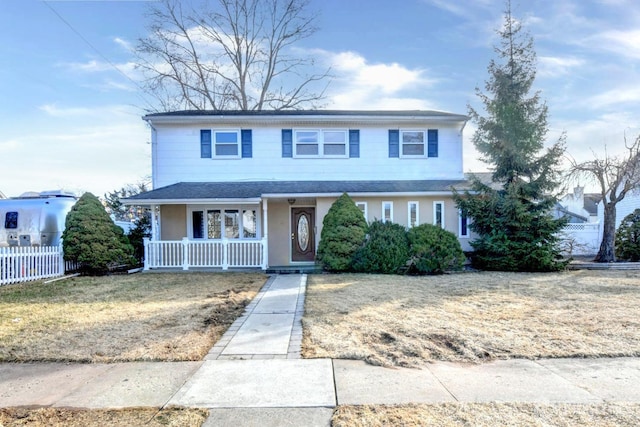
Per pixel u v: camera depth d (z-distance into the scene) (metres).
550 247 12.46
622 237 14.91
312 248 14.64
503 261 12.48
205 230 14.22
